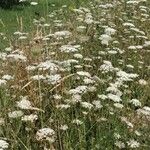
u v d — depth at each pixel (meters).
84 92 1.20
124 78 1.33
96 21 1.99
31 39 1.76
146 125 1.21
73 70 1.44
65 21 2.16
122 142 1.14
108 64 1.42
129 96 1.41
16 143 1.07
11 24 2.93
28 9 3.44
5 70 1.41
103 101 1.24
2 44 1.87
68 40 1.73
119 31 2.06
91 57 1.63
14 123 1.14
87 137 1.17
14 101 1.23
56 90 1.24
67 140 1.08
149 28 2.22
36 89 1.25
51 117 1.18
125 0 2.63
